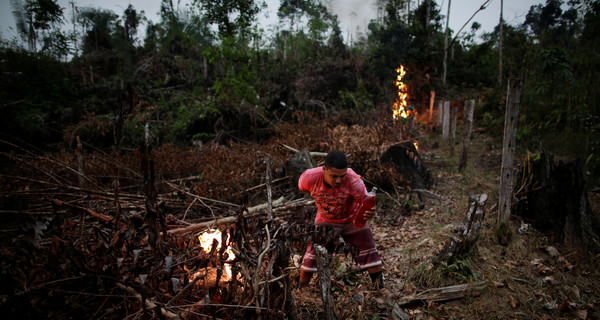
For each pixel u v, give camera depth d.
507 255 3.60
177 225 3.34
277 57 15.27
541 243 3.81
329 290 1.90
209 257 1.92
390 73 14.33
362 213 2.38
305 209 3.10
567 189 3.89
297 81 12.68
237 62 10.52
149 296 1.78
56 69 11.11
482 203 3.36
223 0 10.38
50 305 1.58
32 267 1.72
